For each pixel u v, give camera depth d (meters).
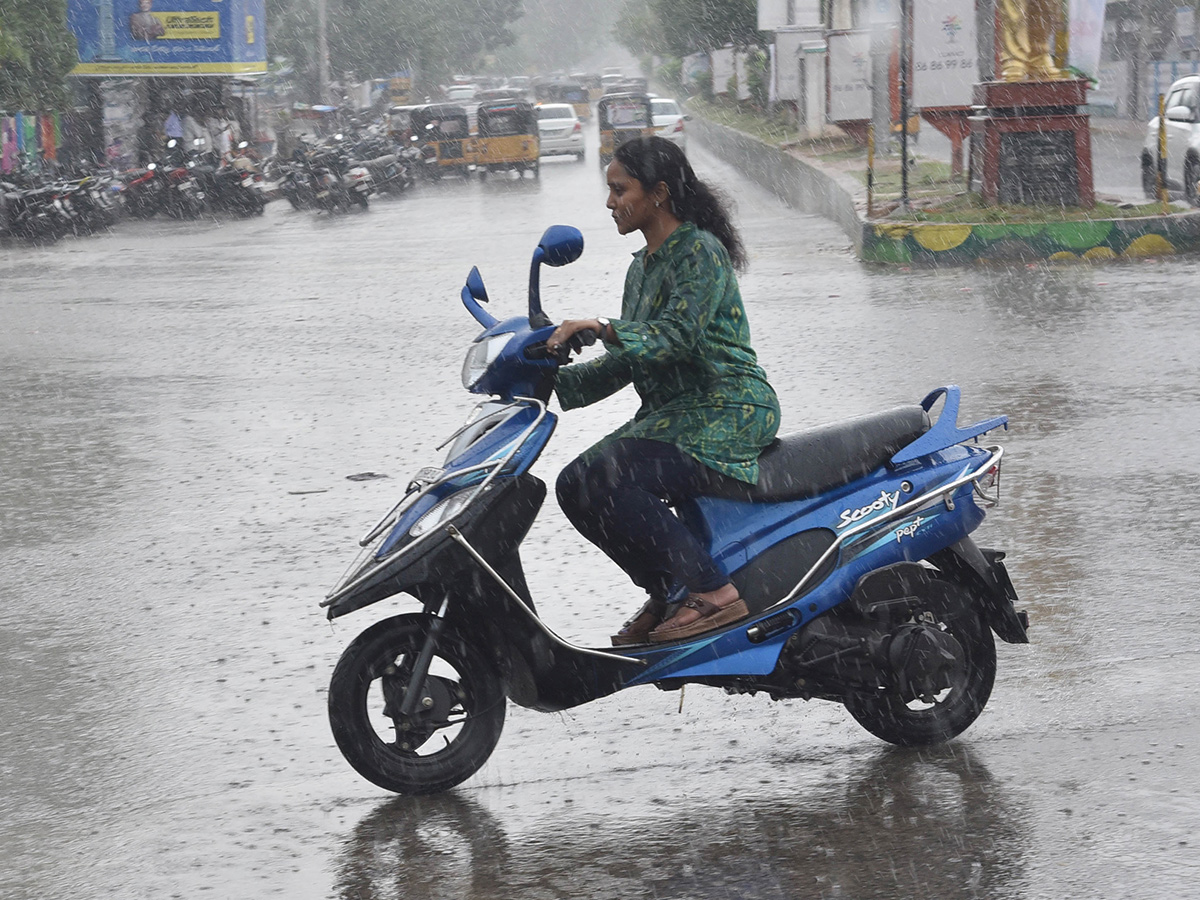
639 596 6.11
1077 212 17.27
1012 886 3.65
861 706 4.52
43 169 30.58
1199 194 18.64
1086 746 4.50
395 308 15.34
